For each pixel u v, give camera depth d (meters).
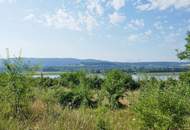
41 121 10.13
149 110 9.52
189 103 9.52
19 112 11.42
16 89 12.22
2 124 9.12
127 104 17.00
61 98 16.17
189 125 9.61
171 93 9.58
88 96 17.11
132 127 10.48
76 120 10.27
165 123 9.20
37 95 14.45
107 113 13.64
